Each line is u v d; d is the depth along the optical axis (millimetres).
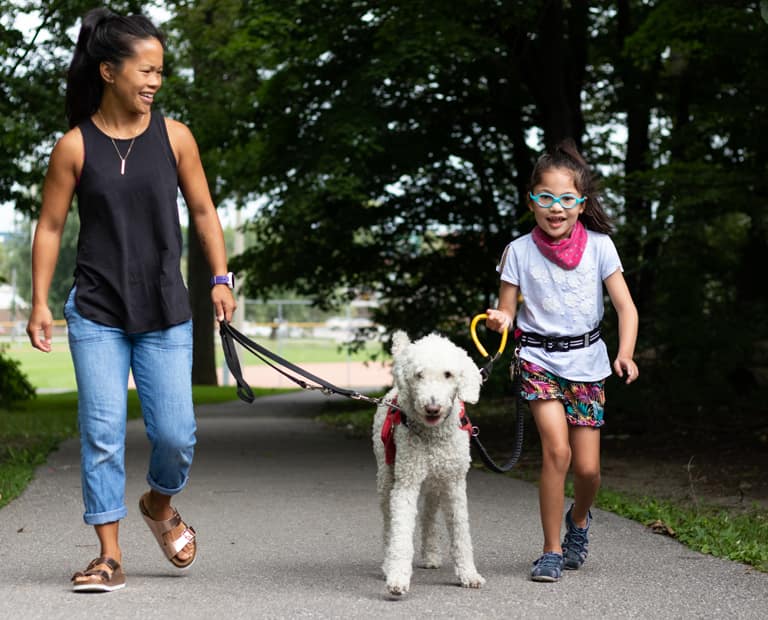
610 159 19703
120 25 4758
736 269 16859
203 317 32188
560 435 5012
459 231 21328
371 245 21625
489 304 22438
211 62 19609
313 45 16312
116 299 4742
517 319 5332
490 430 14898
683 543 5941
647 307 15188
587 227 5316
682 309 14508
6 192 12508
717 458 10445
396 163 17891
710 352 14492
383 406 4988
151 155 4828
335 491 8352
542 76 15852
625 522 6691
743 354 14812
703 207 12320
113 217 4742
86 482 4723
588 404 5109
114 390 4738
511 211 21125
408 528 4508
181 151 4977
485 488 8492
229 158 19516
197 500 7812
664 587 4742
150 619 4121
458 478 4672
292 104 17109
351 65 16688
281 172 16500
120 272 4738
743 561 5371
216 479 9250
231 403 25500
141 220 4781
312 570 5168
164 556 5543
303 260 21703
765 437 11734
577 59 16969
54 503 7602
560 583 4828
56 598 4488
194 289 32156
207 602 4426
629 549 5750
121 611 4250
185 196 5074
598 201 5273
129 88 4738
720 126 14422
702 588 4723
